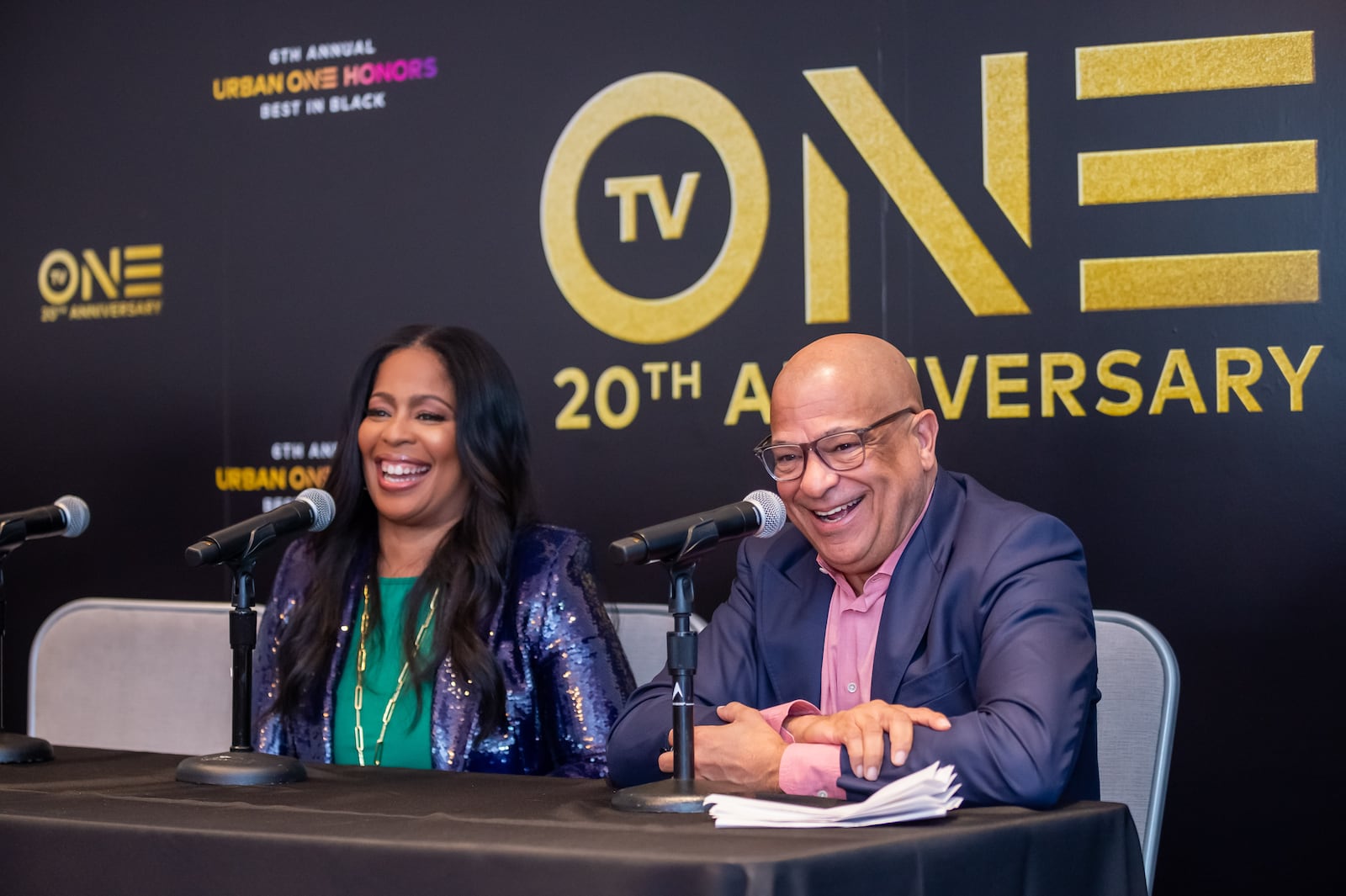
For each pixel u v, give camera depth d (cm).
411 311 608
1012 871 250
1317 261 496
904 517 352
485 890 221
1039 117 527
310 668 428
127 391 648
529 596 427
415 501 432
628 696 424
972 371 534
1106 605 516
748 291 564
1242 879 496
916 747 285
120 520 648
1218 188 507
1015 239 530
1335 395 493
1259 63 503
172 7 645
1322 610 492
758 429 562
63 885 252
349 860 230
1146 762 381
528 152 593
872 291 548
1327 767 489
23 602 660
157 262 645
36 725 517
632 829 241
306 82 625
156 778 319
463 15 603
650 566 579
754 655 381
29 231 663
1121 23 518
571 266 587
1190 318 509
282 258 627
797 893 210
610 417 582
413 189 609
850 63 551
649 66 577
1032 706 289
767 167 561
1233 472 503
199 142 641
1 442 664
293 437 624
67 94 660
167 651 505
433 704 417
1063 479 523
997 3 532
